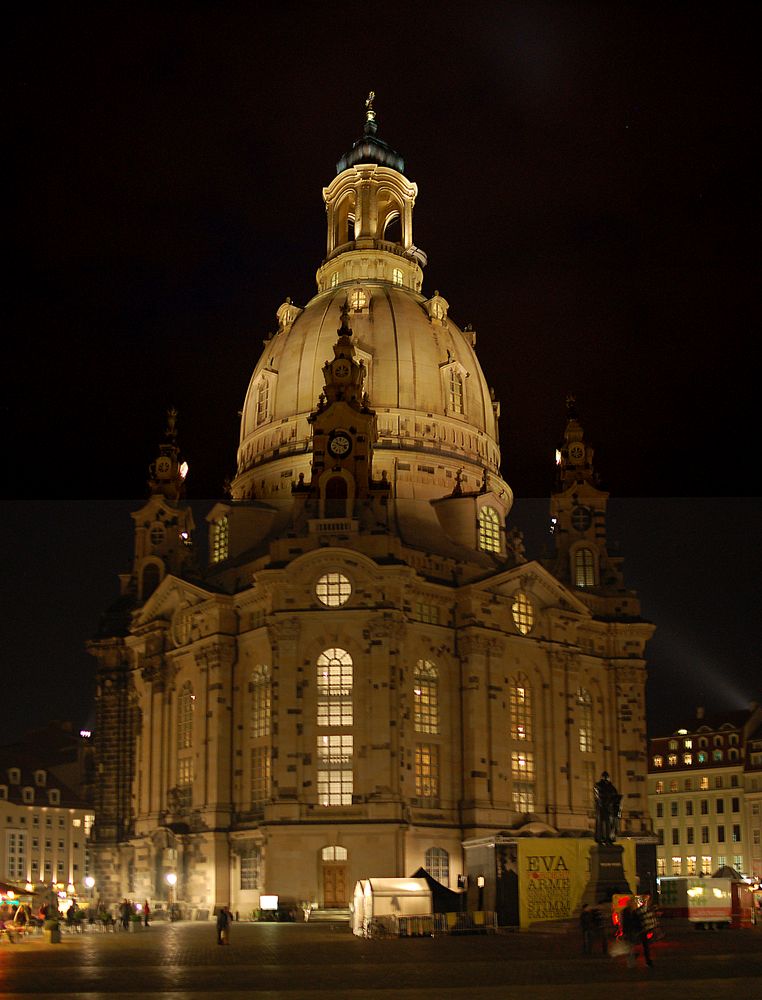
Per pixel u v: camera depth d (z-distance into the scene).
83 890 125.19
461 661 116.00
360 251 146.25
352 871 103.50
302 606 110.00
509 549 125.44
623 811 125.19
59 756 128.50
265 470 131.62
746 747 130.00
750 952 55.00
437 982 41.47
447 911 81.06
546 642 122.19
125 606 135.62
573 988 38.53
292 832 104.38
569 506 136.25
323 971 47.06
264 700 113.56
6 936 76.31
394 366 131.12
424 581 114.25
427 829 108.12
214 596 117.75
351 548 110.69
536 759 119.19
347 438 116.50
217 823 112.12
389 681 107.50
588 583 133.62
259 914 102.00
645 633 131.25
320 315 136.38
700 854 131.25
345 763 107.06
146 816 122.81
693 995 35.97
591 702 127.56
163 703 124.31
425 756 111.75
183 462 140.25
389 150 154.50
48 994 38.53
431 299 138.38
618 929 52.91
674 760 136.00
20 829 121.31
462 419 133.50
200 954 59.09
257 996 37.09
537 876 75.69
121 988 40.59
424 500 125.44
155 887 118.19
